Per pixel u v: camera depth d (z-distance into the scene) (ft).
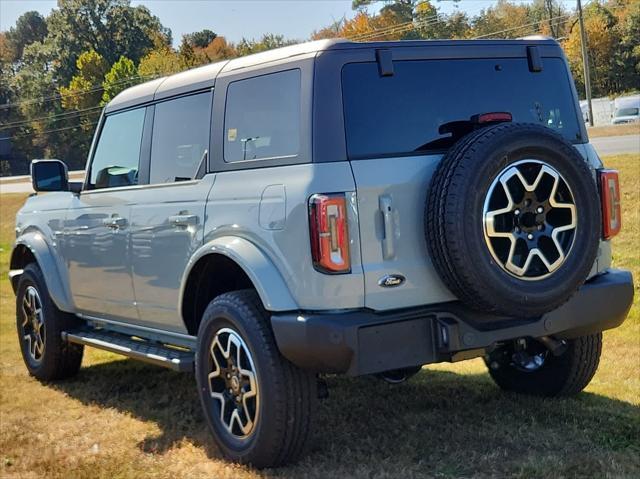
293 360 13.24
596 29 234.38
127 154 18.39
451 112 14.15
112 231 18.28
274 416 13.60
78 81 289.74
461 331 13.37
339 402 18.01
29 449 16.20
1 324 31.86
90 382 21.70
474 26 223.71
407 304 13.39
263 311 14.02
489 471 13.51
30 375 22.68
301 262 13.11
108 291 18.79
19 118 320.09
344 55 13.61
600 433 15.01
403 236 13.24
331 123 13.28
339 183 13.00
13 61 420.36
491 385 18.78
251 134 14.62
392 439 15.40
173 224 16.06
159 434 16.90
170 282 16.37
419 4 211.20
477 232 12.55
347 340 12.73
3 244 72.49
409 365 13.20
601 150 66.90
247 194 14.26
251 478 13.84
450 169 12.77
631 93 211.20
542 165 13.00
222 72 15.61
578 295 14.40
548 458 13.79
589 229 13.38
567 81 15.61
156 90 17.63
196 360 15.38
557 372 16.98
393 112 13.70
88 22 349.20
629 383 18.37
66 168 19.90
